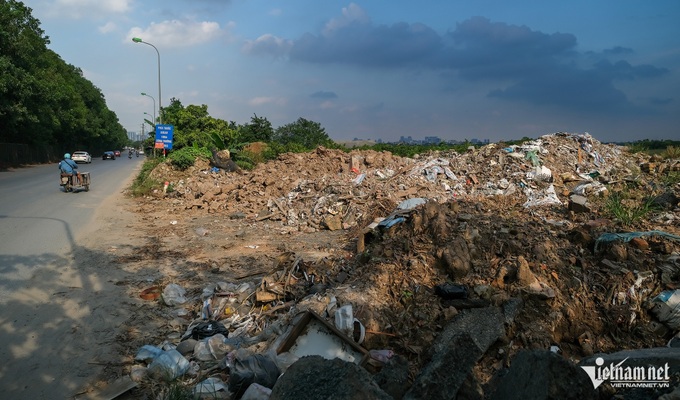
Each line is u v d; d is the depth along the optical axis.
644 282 5.91
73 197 17.52
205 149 24.67
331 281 6.48
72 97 50.62
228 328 5.75
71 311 6.26
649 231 7.30
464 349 3.59
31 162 42.81
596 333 5.51
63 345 5.29
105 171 33.47
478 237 6.95
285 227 12.73
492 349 5.15
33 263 8.34
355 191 14.50
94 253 9.35
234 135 30.62
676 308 5.43
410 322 5.46
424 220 7.74
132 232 11.73
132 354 5.14
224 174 21.38
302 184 16.38
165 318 6.19
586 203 10.13
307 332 4.98
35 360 4.92
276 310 5.88
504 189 14.80
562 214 10.04
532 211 10.41
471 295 5.80
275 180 17.98
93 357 5.04
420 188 15.10
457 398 3.54
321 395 3.00
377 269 6.25
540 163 16.12
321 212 13.41
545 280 5.95
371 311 5.36
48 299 6.64
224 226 12.91
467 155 18.41
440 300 5.73
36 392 4.34
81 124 55.38
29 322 5.83
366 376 3.07
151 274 8.08
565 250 6.80
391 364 4.09
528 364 3.27
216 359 5.00
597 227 7.96
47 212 13.85
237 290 6.59
